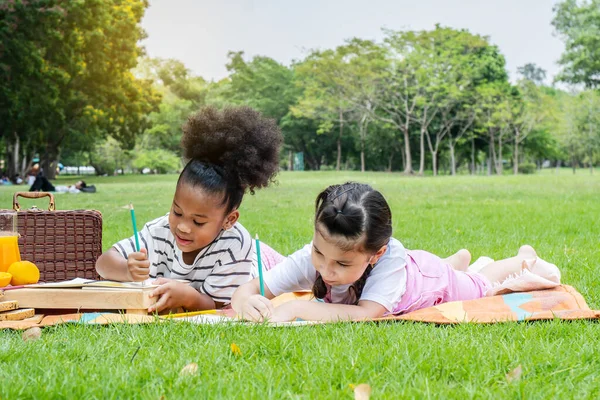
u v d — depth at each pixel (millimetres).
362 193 3203
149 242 4008
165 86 68625
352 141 62469
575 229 8539
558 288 3748
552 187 20609
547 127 56219
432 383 2318
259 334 2936
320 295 3584
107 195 19375
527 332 2988
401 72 47188
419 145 58469
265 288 3646
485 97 48750
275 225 9594
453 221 9906
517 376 2383
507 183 25281
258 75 63062
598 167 84438
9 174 42094
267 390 2229
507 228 8820
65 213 4375
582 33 38062
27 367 2451
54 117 32594
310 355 2627
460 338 2891
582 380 2406
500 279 4105
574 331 3031
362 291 3543
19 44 23547
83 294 3488
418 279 3715
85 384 2250
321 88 48750
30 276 3705
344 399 2168
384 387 2266
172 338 2910
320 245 3195
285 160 69812
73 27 27234
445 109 49781
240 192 3758
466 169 71312
